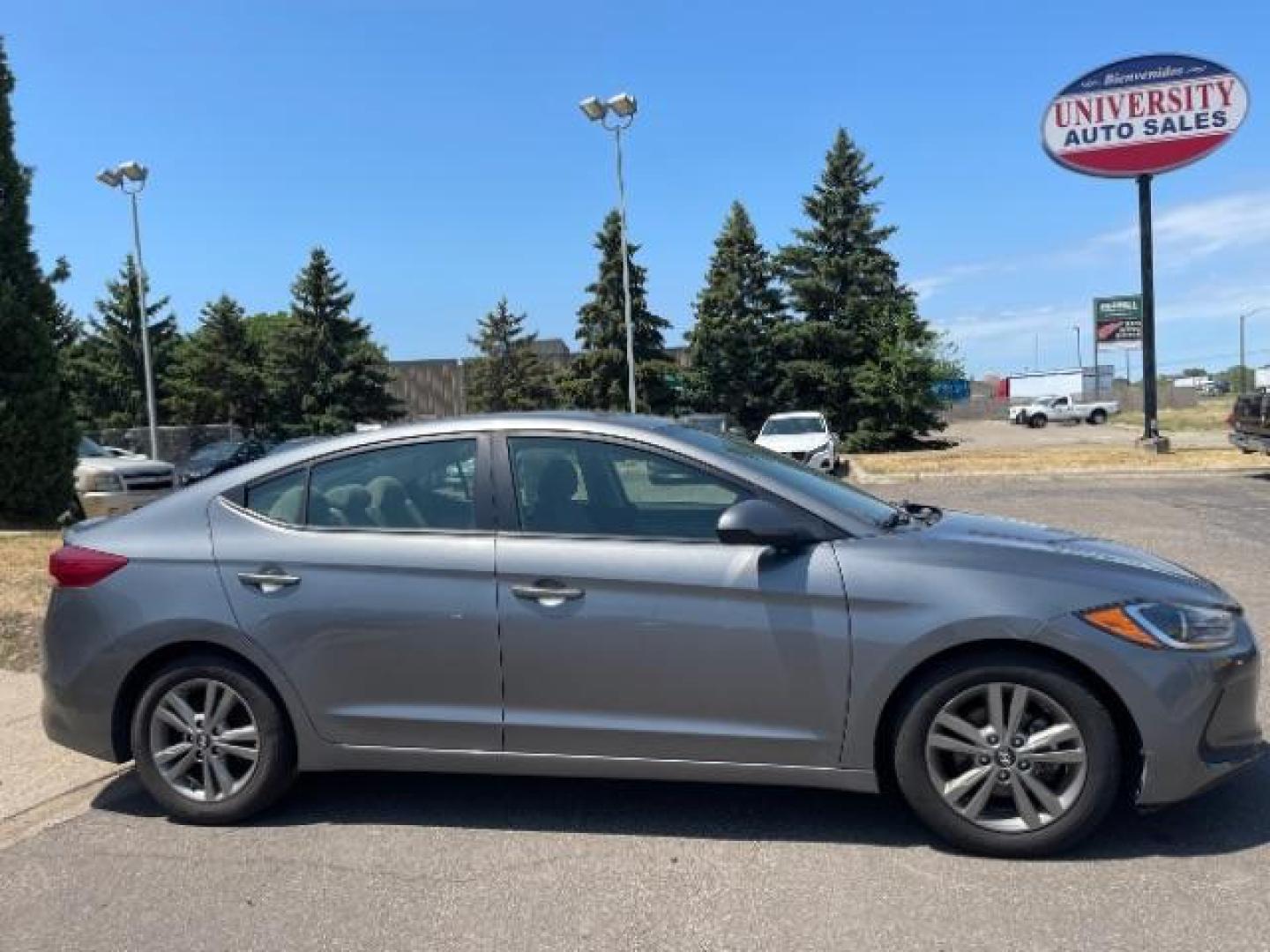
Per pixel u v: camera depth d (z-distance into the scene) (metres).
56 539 11.62
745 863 3.90
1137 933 3.28
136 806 4.70
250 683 4.35
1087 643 3.69
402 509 4.37
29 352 14.57
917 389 40.62
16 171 14.91
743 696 3.96
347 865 4.01
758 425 46.25
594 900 3.65
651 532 4.17
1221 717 3.78
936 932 3.33
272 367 50.88
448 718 4.19
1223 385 109.81
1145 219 23.03
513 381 60.81
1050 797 3.79
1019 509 14.77
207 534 4.46
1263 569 9.55
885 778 4.00
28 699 6.25
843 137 43.28
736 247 46.69
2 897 3.83
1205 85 22.20
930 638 3.79
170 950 3.42
